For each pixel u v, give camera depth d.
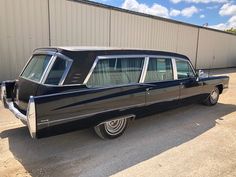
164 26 16.06
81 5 10.71
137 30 13.97
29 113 3.16
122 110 4.16
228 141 4.39
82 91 3.59
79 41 10.93
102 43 12.03
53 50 3.84
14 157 3.56
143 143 4.20
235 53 26.84
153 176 3.14
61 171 3.21
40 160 3.49
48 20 9.69
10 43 8.79
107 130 4.17
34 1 9.17
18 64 9.12
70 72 3.54
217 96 7.11
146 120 5.54
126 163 3.47
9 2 8.53
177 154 3.80
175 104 5.37
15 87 4.35
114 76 4.08
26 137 4.31
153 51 4.86
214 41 22.55
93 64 3.79
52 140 4.21
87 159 3.56
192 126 5.19
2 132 4.52
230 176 3.19
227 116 6.00
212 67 23.22
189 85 5.67
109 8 11.98
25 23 9.06
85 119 3.66
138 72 4.47
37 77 3.78
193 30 19.22
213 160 3.63
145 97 4.54
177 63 5.42
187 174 3.21
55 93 3.38
